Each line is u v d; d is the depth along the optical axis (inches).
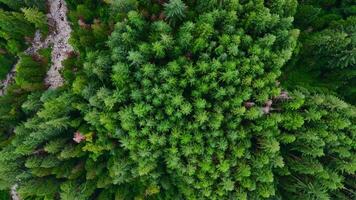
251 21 513.3
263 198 557.6
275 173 585.9
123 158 551.2
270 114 519.2
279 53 508.1
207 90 510.3
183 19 538.9
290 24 515.8
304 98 530.3
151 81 514.6
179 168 531.2
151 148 521.7
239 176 525.0
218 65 494.0
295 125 520.7
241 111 501.4
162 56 519.2
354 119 543.5
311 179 563.5
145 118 513.7
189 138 516.1
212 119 510.3
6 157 566.3
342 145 543.2
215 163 530.0
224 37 495.8
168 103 509.4
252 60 504.4
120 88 524.4
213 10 503.5
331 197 586.9
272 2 526.9
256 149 540.7
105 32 570.9
